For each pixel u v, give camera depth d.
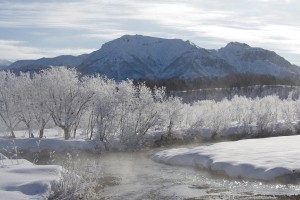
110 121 55.59
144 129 59.56
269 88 196.50
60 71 60.62
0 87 59.25
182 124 70.88
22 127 69.00
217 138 69.69
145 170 37.34
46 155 49.66
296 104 90.12
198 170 36.34
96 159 46.81
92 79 60.91
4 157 29.34
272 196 24.92
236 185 28.94
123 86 59.00
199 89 192.50
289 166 30.34
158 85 185.88
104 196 26.05
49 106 58.06
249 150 40.88
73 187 20.58
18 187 20.00
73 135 64.12
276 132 74.81
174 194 26.66
